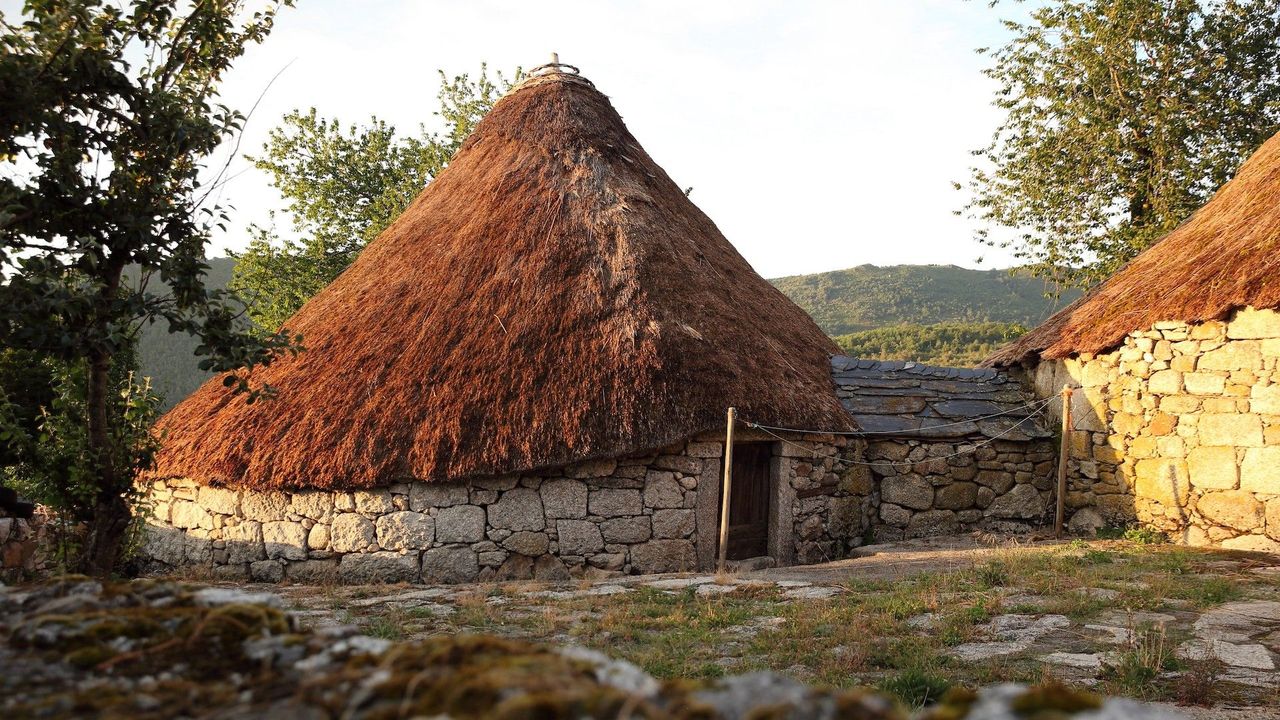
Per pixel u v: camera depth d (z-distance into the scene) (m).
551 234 13.18
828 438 13.25
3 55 6.88
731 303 13.87
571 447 11.05
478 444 11.05
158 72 8.32
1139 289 13.20
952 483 13.91
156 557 12.44
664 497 11.67
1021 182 24.09
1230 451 11.31
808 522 12.94
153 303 7.76
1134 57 21.88
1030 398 14.77
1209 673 5.83
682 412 11.52
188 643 1.85
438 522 11.17
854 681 6.09
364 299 13.39
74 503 8.88
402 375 11.77
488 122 16.20
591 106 15.76
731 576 10.62
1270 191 12.21
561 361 11.69
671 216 14.94
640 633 7.61
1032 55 23.41
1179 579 9.12
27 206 7.28
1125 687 5.73
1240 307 11.27
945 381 15.02
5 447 9.76
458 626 7.97
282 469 11.27
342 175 30.11
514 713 1.29
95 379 8.61
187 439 12.21
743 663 6.60
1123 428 12.70
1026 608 7.92
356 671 1.60
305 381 12.21
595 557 11.38
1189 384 11.82
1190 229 14.16
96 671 1.71
